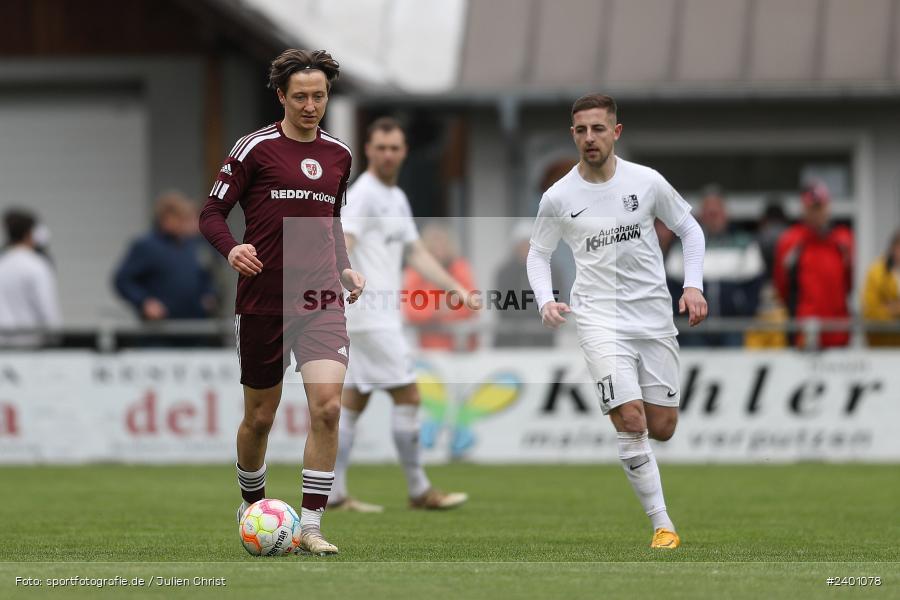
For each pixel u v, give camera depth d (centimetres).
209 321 5206
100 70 7031
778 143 6575
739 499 3859
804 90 6369
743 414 4978
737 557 2570
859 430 4956
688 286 2728
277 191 2523
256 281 2525
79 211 7131
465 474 4644
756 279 5275
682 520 3350
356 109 6400
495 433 5016
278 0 6931
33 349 5138
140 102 7112
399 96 6297
